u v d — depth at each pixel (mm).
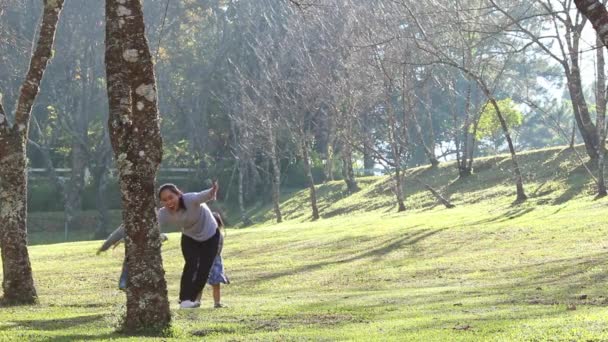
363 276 30531
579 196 52938
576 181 56625
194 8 91250
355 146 71250
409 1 56688
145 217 13203
